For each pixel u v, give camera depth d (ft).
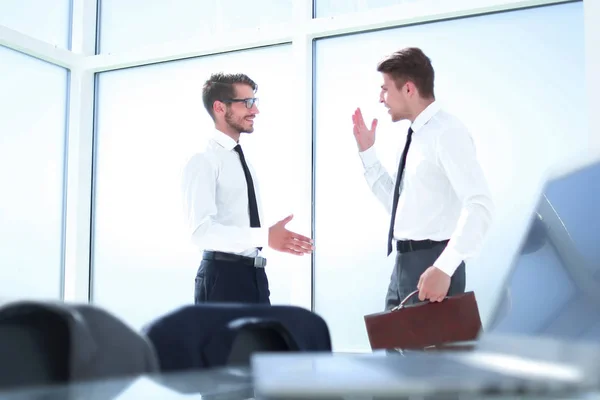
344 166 14.16
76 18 16.76
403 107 10.36
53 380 1.84
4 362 1.76
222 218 11.16
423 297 9.25
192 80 15.81
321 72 14.40
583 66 12.27
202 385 1.91
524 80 12.65
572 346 1.68
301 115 14.15
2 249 15.88
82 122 16.63
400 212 10.30
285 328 2.46
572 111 12.34
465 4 12.83
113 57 16.25
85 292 16.63
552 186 2.98
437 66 13.33
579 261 2.57
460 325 7.90
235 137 11.68
